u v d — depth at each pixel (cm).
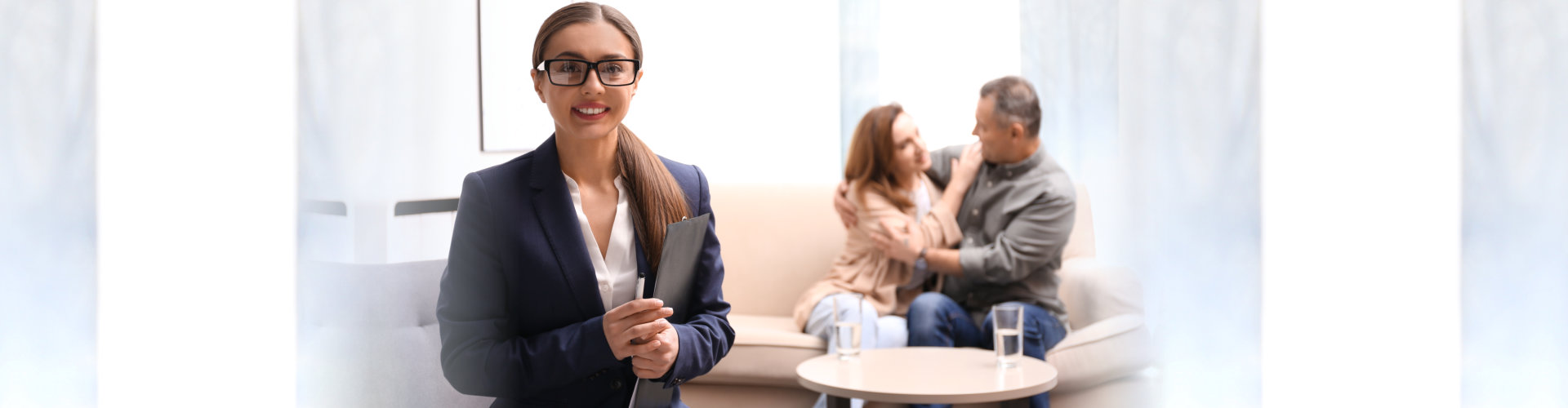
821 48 337
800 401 245
